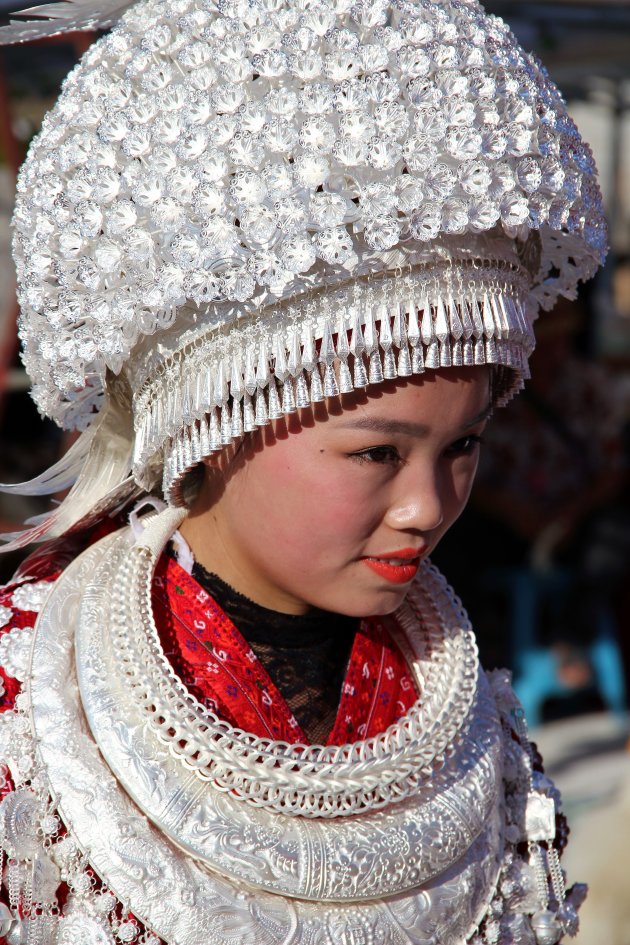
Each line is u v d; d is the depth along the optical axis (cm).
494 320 146
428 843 154
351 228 138
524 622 590
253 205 133
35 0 332
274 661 166
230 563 163
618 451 599
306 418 142
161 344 148
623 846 303
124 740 146
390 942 149
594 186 158
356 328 137
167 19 151
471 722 173
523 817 179
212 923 141
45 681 150
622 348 818
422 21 142
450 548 596
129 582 158
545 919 174
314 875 145
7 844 140
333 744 165
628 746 441
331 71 135
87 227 143
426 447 144
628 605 620
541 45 509
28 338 161
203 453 149
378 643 177
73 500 174
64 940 140
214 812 145
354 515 145
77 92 154
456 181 137
